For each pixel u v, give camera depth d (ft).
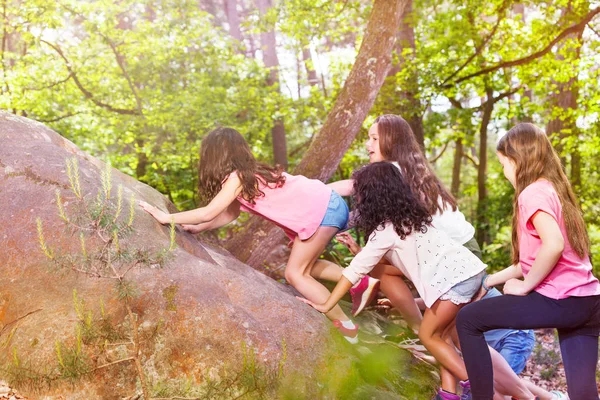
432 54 42.47
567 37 42.37
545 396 11.57
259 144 47.29
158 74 44.50
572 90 43.29
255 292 11.02
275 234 18.76
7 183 10.44
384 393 11.09
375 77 19.75
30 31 40.32
